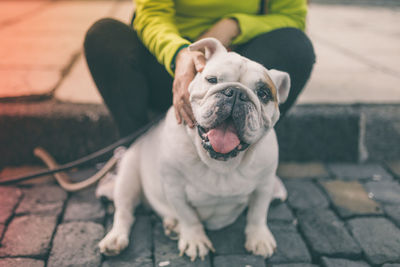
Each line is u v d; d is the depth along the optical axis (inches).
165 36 42.9
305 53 45.7
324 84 70.9
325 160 62.6
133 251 44.2
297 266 42.9
